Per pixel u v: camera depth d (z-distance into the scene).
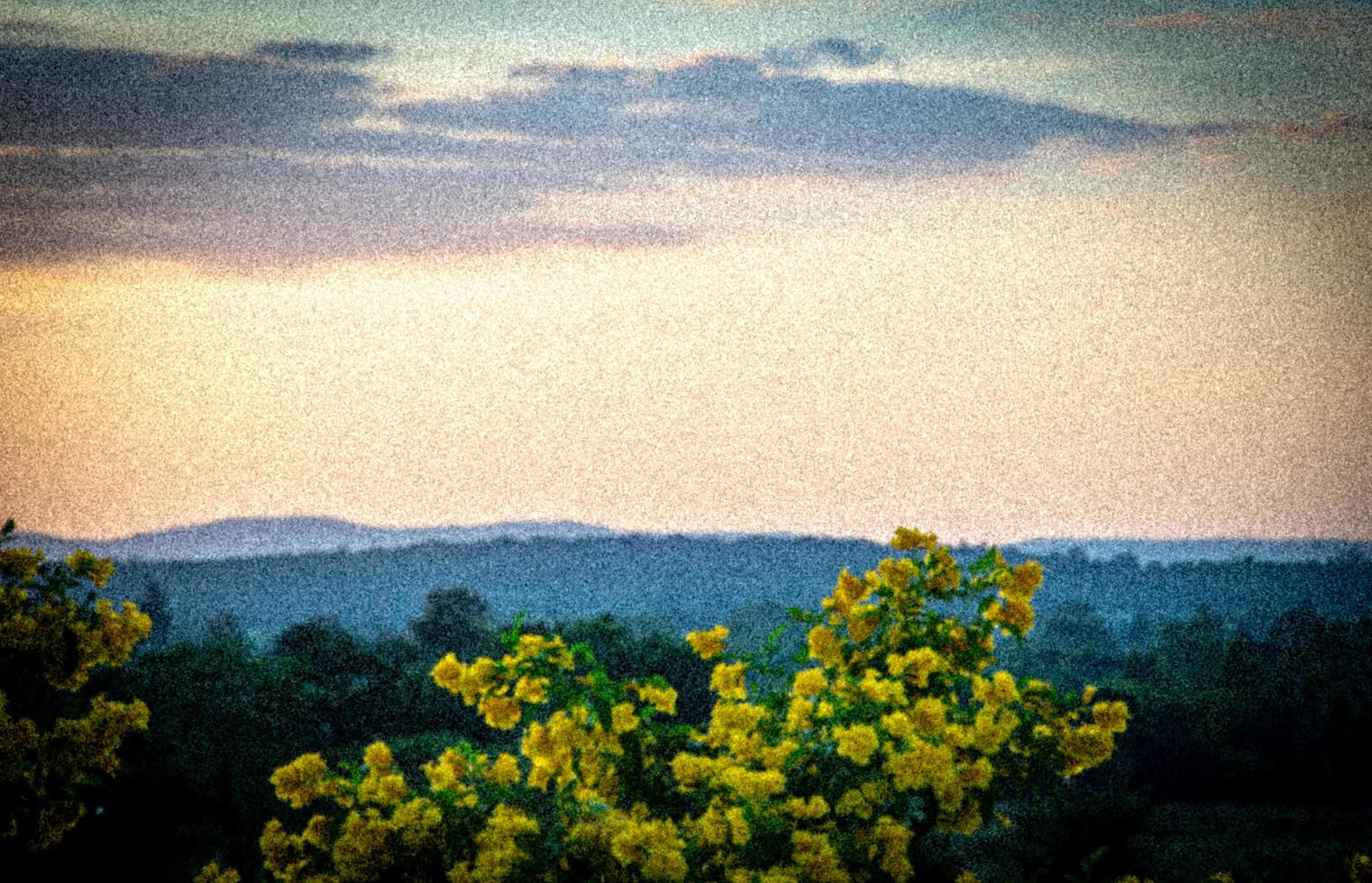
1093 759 11.24
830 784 10.84
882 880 10.51
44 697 12.34
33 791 11.49
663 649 51.78
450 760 11.01
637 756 11.05
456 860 10.20
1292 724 79.75
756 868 10.21
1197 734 79.38
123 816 14.75
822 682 11.15
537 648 11.07
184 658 38.34
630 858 9.75
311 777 10.69
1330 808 73.50
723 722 11.04
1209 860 51.62
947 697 11.45
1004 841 27.53
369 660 66.81
